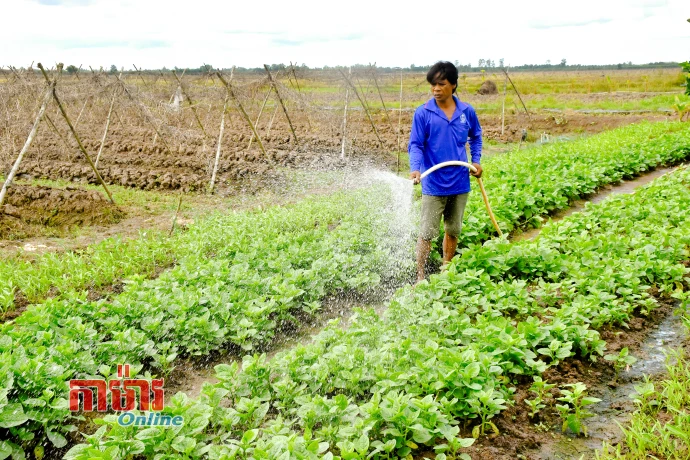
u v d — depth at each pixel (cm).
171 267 762
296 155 1627
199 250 736
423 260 673
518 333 473
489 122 2733
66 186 1248
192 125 2198
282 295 572
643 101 3150
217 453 337
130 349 474
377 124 2620
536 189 1001
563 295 571
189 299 543
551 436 385
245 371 417
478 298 553
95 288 691
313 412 371
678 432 342
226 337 532
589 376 455
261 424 406
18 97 1583
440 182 634
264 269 672
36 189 1117
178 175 1347
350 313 613
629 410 409
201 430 367
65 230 943
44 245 865
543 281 630
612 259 618
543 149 1647
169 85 2367
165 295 561
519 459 362
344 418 371
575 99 3672
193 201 1155
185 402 372
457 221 671
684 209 839
